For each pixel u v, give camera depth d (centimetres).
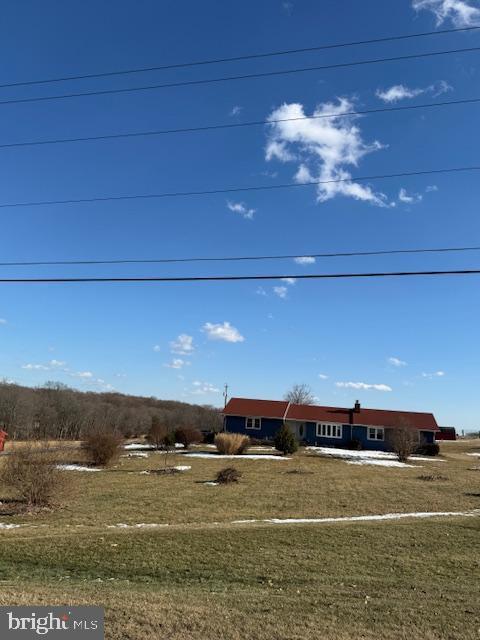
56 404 6394
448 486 2447
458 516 1708
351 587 973
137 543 1255
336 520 1609
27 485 1772
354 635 695
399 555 1219
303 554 1201
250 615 748
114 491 2145
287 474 2827
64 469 1861
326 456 4012
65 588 889
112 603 765
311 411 5431
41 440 2194
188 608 759
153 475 2681
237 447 3859
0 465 1867
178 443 4716
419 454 4762
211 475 2725
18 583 938
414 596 916
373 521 1588
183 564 1109
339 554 1211
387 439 5119
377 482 2556
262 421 5341
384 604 852
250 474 2788
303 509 1819
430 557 1211
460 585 1008
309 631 696
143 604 769
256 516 1680
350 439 5203
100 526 1495
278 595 898
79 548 1207
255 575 1047
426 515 1725
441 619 781
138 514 1692
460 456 5072
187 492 2152
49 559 1127
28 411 5975
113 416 7006
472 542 1355
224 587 958
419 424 5228
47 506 1767
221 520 1603
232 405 5472
